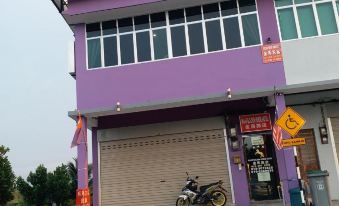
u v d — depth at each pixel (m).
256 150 13.85
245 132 13.79
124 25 13.61
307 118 13.75
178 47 13.09
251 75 12.34
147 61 13.05
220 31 12.99
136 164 14.20
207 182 13.67
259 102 13.73
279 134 11.65
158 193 13.89
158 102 12.46
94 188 14.26
